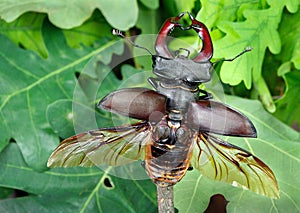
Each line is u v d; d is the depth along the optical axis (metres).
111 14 0.35
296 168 0.34
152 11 0.36
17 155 0.34
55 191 0.35
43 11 0.35
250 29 0.33
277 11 0.34
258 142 0.34
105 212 0.35
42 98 0.35
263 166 0.28
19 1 0.35
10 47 0.36
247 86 0.33
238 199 0.32
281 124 0.35
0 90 0.35
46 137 0.34
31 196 0.34
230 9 0.33
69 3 0.35
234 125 0.26
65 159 0.27
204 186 0.33
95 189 0.35
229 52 0.33
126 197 0.35
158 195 0.29
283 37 0.36
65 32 0.37
